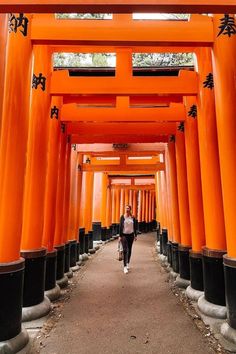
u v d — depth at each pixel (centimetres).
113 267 1112
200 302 558
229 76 465
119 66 643
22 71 454
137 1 317
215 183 567
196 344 419
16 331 407
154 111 771
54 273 677
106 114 785
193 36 492
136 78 637
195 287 661
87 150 1222
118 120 783
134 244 2055
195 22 497
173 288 762
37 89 604
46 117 612
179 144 840
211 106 588
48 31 482
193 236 687
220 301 529
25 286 533
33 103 598
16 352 390
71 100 821
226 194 456
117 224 2644
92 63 1123
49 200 699
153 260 1302
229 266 434
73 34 486
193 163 706
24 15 465
